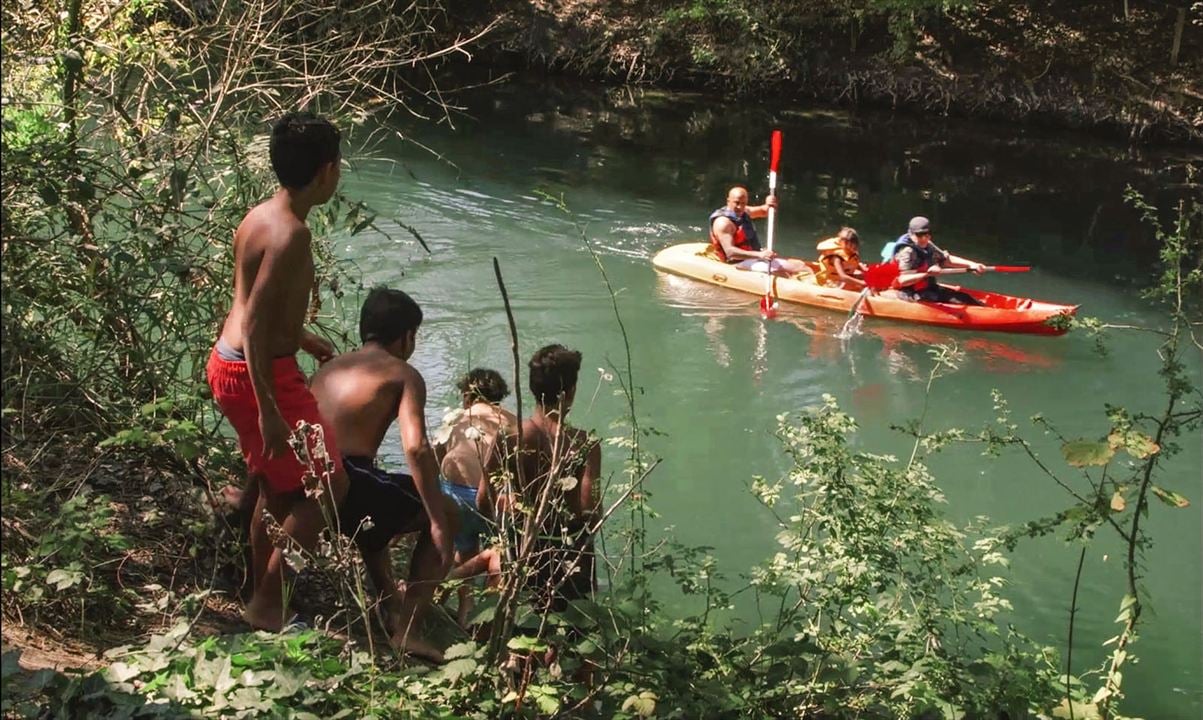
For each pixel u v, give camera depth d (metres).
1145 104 17.31
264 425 3.48
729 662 3.94
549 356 3.99
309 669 3.13
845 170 15.17
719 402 8.32
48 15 4.63
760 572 4.38
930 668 3.99
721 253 11.19
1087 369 9.27
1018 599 6.00
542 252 11.45
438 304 9.85
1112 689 3.89
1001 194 14.33
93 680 2.92
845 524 4.27
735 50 19.05
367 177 13.41
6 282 3.62
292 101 5.71
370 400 3.95
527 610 3.65
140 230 4.48
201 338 4.83
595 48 19.52
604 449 7.36
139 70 5.89
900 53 18.34
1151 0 18.91
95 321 4.51
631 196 13.54
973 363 9.33
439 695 3.32
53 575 3.29
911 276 10.18
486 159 14.69
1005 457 7.71
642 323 9.83
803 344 9.56
